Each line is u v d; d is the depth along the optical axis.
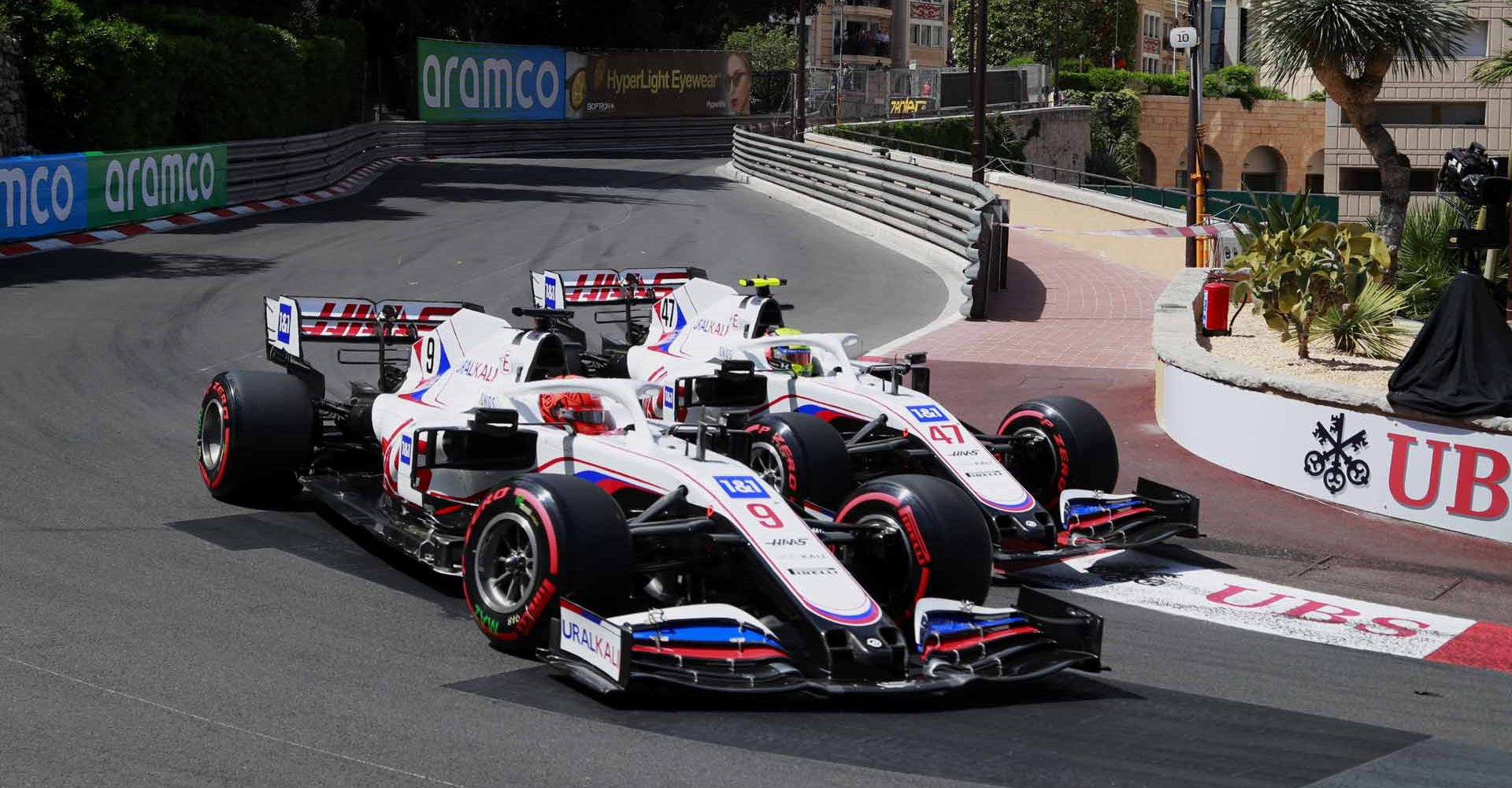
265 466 9.78
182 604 7.70
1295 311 14.12
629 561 6.99
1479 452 10.82
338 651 7.09
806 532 7.37
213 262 22.56
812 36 103.50
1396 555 10.49
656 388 8.57
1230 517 11.41
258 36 33.97
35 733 5.79
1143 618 8.77
